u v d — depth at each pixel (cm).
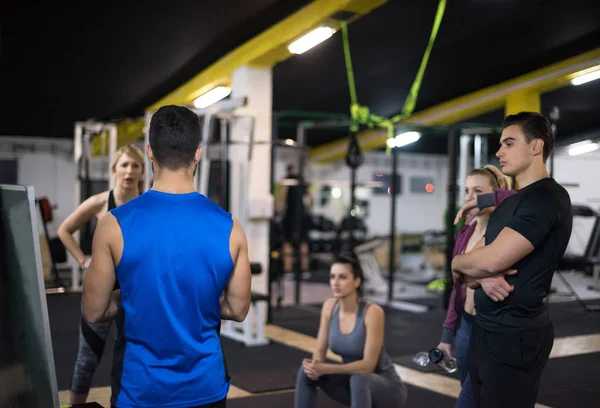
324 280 987
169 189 154
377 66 808
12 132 1038
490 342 182
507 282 178
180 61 758
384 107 1032
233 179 615
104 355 454
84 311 153
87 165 788
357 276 296
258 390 386
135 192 291
